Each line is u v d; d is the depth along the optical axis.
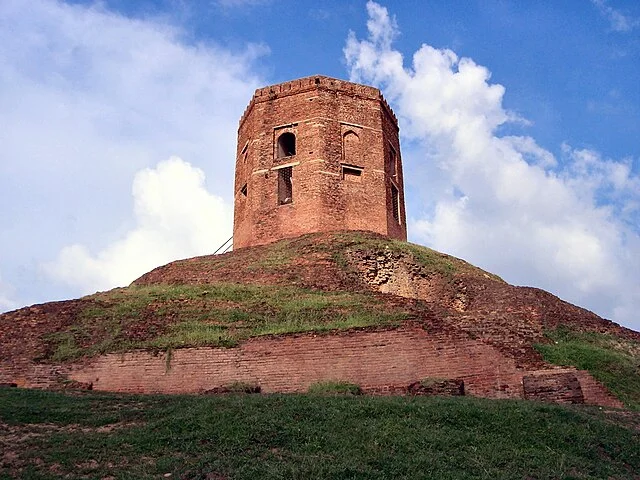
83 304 27.66
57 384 21.86
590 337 27.05
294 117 40.00
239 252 37.09
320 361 21.19
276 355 21.53
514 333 22.31
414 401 16.56
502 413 15.57
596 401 19.61
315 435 13.87
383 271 33.38
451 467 12.62
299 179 38.47
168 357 22.03
